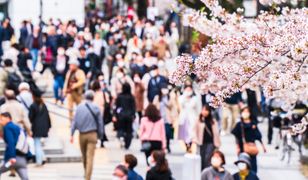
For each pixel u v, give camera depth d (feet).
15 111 84.23
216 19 48.29
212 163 66.59
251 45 44.29
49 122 90.84
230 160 96.27
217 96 45.42
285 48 42.78
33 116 90.02
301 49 41.27
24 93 91.81
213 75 45.62
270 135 104.99
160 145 84.43
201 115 81.71
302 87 42.37
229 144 106.01
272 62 44.01
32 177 87.56
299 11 45.98
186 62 45.93
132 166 66.13
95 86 101.30
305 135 95.71
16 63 117.91
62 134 107.55
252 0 106.93
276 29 44.11
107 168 93.09
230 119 117.08
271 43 43.62
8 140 74.28
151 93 104.73
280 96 44.24
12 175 84.89
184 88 97.71
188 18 48.91
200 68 45.68
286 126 95.20
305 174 90.02
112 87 109.81
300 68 42.57
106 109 105.60
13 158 74.28
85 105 81.82
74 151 96.99
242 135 83.66
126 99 101.55
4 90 93.04
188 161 77.66
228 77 45.24
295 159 97.19
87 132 81.71
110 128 117.08
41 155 91.35
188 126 96.02
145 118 84.84
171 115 101.19
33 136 90.38
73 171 90.63
